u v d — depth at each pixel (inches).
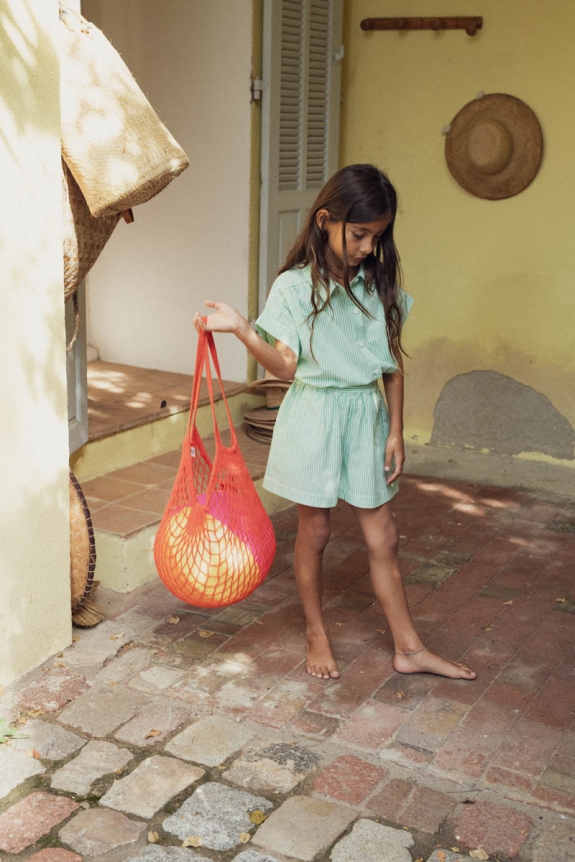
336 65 215.3
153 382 215.0
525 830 100.0
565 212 198.7
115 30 211.6
